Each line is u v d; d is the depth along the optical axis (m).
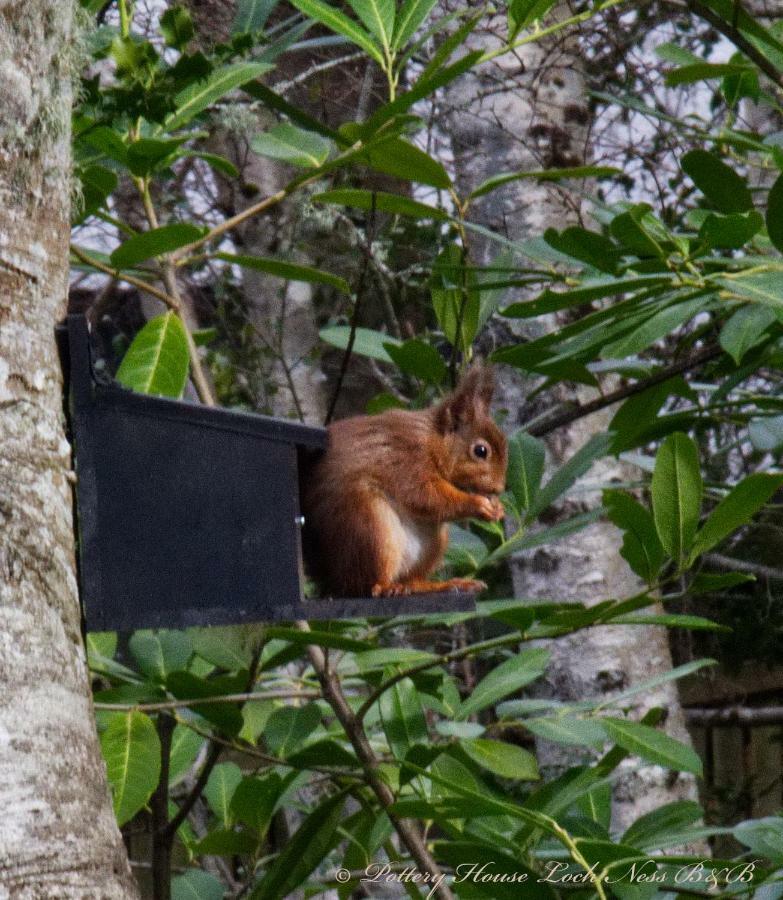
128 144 7.68
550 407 12.60
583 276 9.21
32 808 4.59
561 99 13.07
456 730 7.67
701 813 7.74
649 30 13.93
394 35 7.62
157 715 8.58
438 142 14.09
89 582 6.12
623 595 12.48
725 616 15.09
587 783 7.57
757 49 8.87
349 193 8.02
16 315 5.23
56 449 5.22
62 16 5.66
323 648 8.28
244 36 7.45
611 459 12.62
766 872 7.01
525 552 12.60
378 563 7.70
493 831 7.25
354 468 7.86
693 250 7.80
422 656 7.63
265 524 6.49
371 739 9.48
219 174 15.49
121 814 7.17
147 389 8.08
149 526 6.26
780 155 7.62
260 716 8.86
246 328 15.63
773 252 9.05
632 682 12.28
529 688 12.79
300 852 7.64
